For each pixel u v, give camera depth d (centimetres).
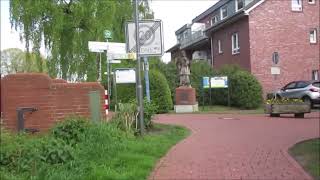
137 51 1352
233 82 3178
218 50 4209
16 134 981
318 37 3728
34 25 2770
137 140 1218
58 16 2720
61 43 2794
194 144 1291
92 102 1251
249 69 3578
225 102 3278
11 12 2775
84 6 2786
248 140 1380
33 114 1189
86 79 2806
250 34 3572
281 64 3616
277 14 3625
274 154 1129
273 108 2352
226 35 4003
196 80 3353
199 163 1012
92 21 2800
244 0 4184
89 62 2806
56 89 1214
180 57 3089
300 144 1283
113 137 1095
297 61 3656
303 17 3688
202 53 4859
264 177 876
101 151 973
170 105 2755
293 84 2964
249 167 973
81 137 1028
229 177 874
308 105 2288
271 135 1509
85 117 1198
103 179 786
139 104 1339
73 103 1230
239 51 3762
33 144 878
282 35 3631
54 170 800
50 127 1173
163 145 1203
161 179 851
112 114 1502
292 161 1034
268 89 3572
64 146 891
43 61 2797
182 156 1096
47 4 2717
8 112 1170
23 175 789
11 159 833
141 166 909
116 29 3164
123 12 3272
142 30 1359
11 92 1179
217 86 3127
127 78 1911
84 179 780
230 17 3778
